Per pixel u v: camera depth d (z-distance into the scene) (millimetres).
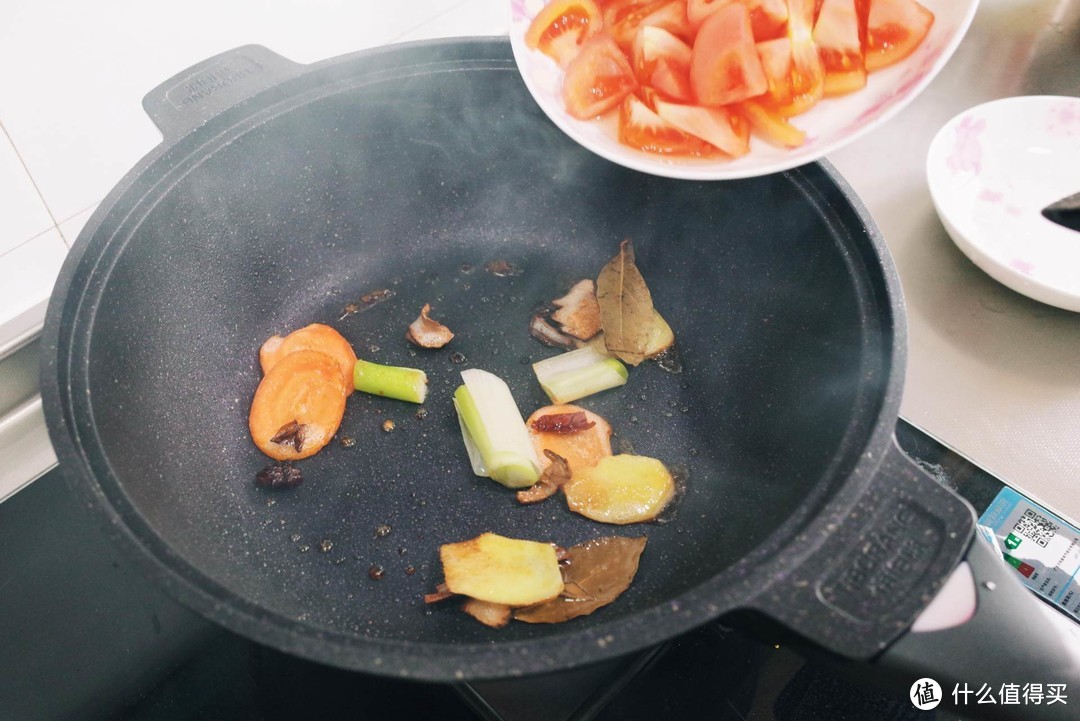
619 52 323
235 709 295
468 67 357
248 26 370
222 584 247
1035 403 325
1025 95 414
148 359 323
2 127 327
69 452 258
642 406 357
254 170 351
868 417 267
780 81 309
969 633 242
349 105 355
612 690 287
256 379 370
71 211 362
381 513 331
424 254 410
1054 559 295
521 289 396
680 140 314
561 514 330
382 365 362
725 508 327
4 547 328
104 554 326
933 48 302
